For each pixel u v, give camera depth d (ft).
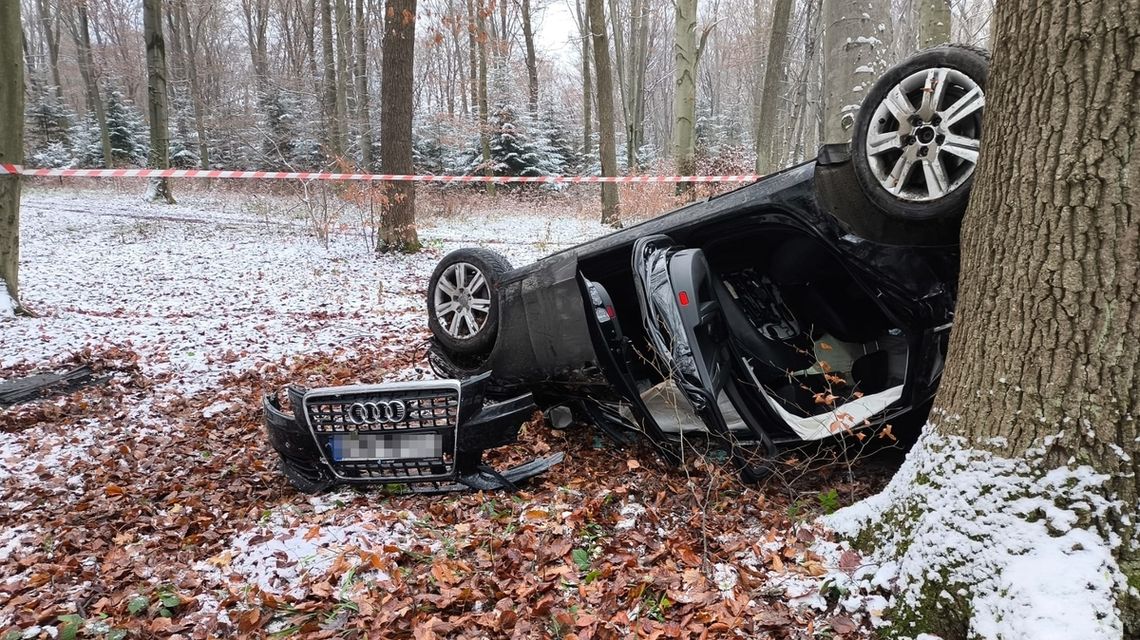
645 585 8.77
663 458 12.81
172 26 122.42
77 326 24.81
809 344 13.92
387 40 42.96
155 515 11.82
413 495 11.96
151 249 44.16
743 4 137.69
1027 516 7.06
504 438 11.83
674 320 10.73
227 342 23.82
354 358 22.48
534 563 9.59
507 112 101.76
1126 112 6.55
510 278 13.84
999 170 7.63
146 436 15.69
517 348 13.69
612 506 11.35
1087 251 6.84
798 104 78.13
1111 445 6.79
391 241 44.57
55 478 13.42
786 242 12.93
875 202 9.59
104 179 97.40
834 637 7.67
